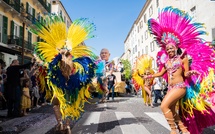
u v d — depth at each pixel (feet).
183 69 13.14
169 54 13.48
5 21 69.46
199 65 13.91
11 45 71.26
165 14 14.34
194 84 13.53
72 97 14.94
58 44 15.37
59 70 14.32
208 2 53.88
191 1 61.87
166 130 16.40
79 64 15.33
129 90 72.74
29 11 86.12
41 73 15.49
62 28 15.49
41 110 28.32
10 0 71.10
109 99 44.88
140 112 25.46
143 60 33.14
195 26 14.08
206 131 16.10
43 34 15.16
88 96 15.97
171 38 14.08
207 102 13.46
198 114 13.67
